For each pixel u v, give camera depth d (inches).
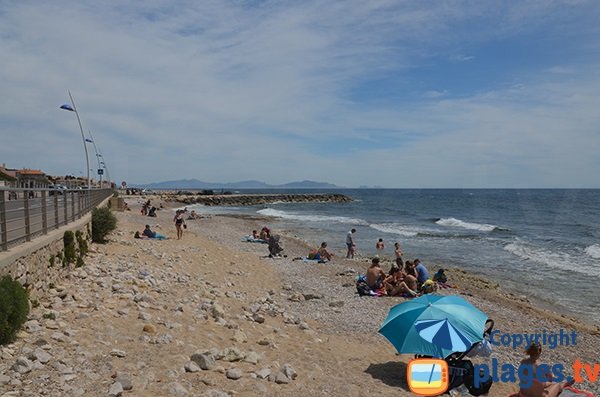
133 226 1181.1
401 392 306.3
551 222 2167.8
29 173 3051.2
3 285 262.5
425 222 2165.4
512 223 2134.6
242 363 304.0
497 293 736.3
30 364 231.0
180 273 606.9
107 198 1678.2
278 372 293.1
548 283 835.4
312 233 1576.0
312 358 350.3
